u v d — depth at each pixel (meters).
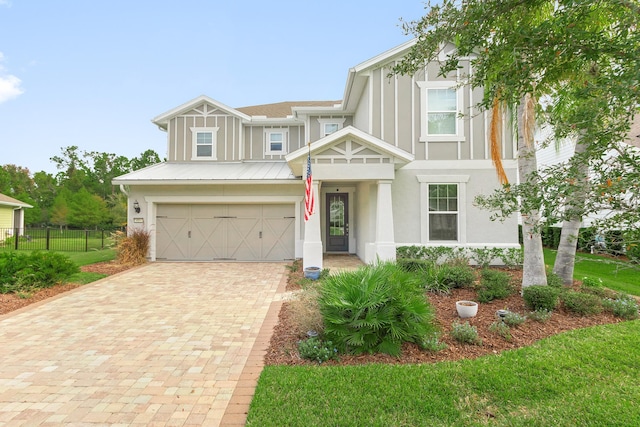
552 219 3.69
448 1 4.06
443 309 7.02
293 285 9.94
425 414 3.49
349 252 16.91
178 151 17.92
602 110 3.36
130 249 13.84
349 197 16.97
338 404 3.63
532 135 8.20
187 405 3.78
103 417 3.56
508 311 6.49
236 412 3.62
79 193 37.72
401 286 5.42
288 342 5.52
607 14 3.59
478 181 12.93
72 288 9.59
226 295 8.87
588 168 3.64
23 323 6.61
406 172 13.02
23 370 4.64
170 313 7.29
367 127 13.40
